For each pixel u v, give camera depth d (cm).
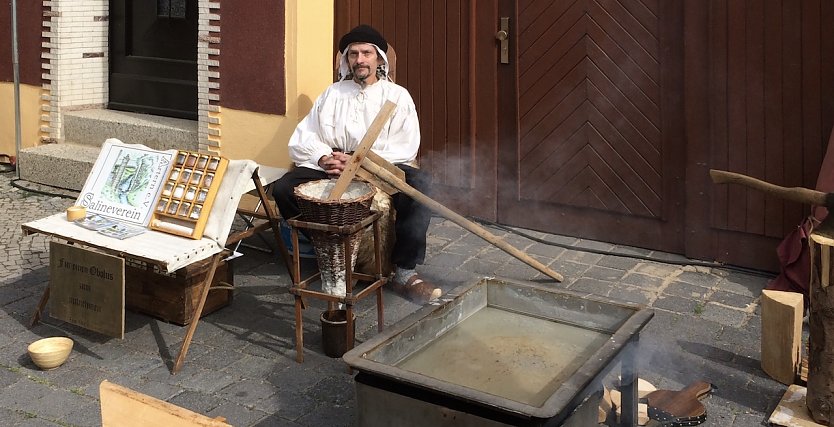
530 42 561
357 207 400
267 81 618
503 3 565
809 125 479
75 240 416
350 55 482
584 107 551
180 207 424
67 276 420
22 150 715
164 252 399
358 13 612
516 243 564
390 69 534
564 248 553
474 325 323
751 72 490
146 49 732
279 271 525
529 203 583
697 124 511
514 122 575
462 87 587
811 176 482
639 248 550
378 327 431
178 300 447
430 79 596
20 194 682
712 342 423
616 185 550
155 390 383
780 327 379
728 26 492
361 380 279
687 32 505
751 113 494
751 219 504
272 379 393
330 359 413
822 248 332
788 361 378
